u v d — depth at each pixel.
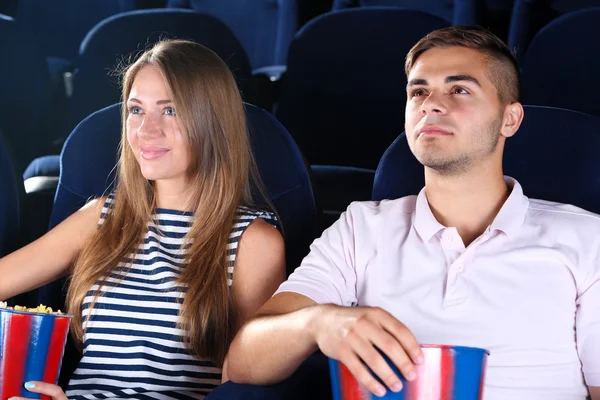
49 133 2.77
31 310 1.21
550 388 1.29
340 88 2.72
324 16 2.76
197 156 1.58
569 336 1.30
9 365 1.16
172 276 1.54
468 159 1.33
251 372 1.24
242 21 3.65
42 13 3.75
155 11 2.88
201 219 1.57
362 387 0.96
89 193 1.76
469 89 1.34
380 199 1.61
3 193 1.77
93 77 2.81
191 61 1.57
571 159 1.54
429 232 1.37
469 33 1.38
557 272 1.32
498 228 1.34
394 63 2.68
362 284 1.41
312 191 1.71
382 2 3.51
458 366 0.91
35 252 1.64
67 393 1.51
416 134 1.34
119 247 1.58
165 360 1.50
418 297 1.34
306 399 1.24
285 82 2.77
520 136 1.57
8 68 2.70
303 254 1.69
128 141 1.60
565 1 3.33
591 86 2.59
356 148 2.72
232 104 1.60
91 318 1.54
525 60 2.68
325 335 1.04
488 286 1.32
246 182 1.63
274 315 1.26
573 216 1.37
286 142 1.72
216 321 1.51
